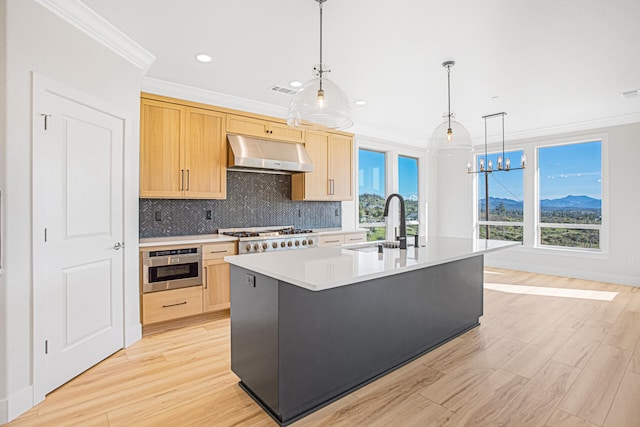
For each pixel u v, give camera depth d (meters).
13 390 1.87
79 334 2.34
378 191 6.07
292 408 1.82
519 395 2.08
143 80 3.35
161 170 3.46
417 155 6.57
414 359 2.56
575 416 1.86
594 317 3.51
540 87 3.68
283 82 3.54
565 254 5.41
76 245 2.30
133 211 2.90
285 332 1.78
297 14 2.29
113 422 1.83
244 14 2.29
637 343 2.85
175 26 2.44
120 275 2.76
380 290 2.28
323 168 4.86
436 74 3.34
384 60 3.02
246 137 4.08
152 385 2.21
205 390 2.15
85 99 2.33
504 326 3.27
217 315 3.72
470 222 6.52
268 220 4.64
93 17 2.27
